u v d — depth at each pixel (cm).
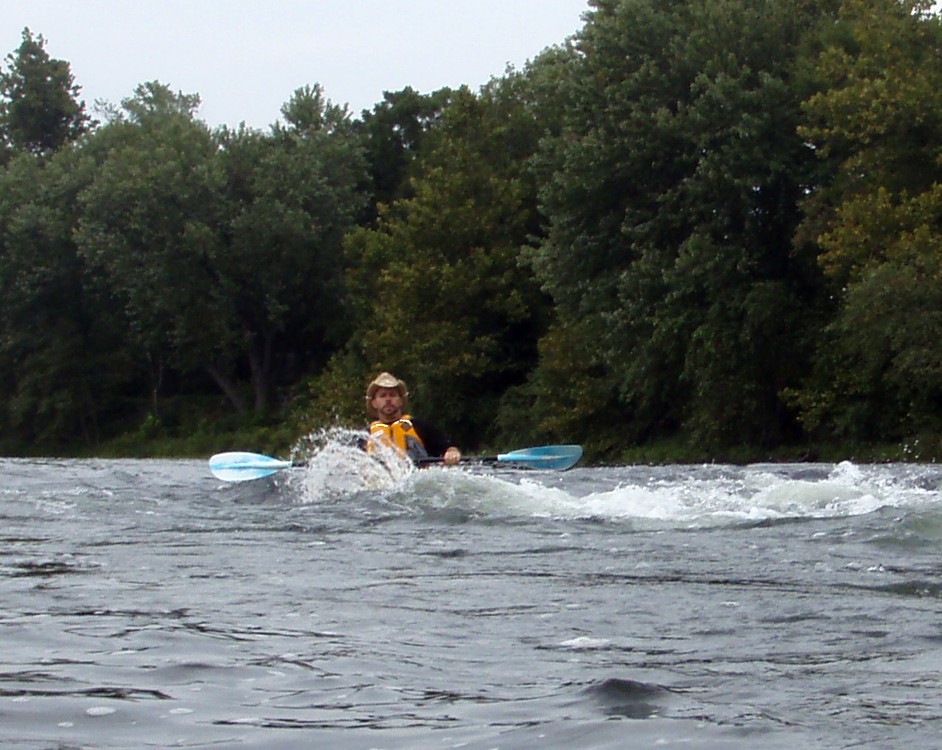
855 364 4319
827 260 4200
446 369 5747
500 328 6066
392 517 1300
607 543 1037
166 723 462
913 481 1611
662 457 4803
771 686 507
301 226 7119
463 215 5981
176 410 8081
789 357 4478
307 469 1856
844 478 1878
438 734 443
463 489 1425
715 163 4434
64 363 7850
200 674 543
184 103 8919
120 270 7156
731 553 948
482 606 724
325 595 771
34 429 8119
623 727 442
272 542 1097
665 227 4653
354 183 7662
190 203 7169
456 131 6288
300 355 7931
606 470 2195
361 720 464
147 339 7512
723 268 4406
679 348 4566
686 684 513
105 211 7262
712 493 1409
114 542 1115
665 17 4741
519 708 478
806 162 4488
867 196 4078
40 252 7825
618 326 4609
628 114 4712
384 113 8694
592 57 4869
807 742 420
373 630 648
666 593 761
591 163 4681
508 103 6906
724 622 659
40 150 10956
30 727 456
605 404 5125
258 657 578
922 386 4031
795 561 894
